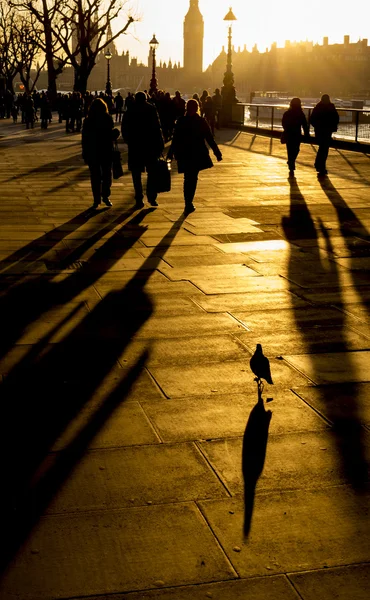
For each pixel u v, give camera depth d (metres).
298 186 15.88
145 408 4.98
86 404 5.04
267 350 6.06
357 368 5.68
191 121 12.09
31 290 7.81
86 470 4.19
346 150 24.44
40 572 3.30
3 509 3.80
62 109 42.81
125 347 6.12
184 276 8.33
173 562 3.36
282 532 3.59
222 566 3.34
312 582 3.23
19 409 4.96
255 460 4.30
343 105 68.62
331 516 3.73
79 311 7.09
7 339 6.31
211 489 3.98
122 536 3.56
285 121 18.08
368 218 11.92
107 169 12.80
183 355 5.95
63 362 5.79
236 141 29.55
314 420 4.81
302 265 8.86
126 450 4.42
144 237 10.42
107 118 12.45
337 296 7.58
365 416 4.88
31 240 10.23
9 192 14.73
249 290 7.78
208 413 4.91
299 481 4.07
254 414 4.89
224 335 6.41
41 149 24.88
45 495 3.93
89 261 9.05
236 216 12.11
